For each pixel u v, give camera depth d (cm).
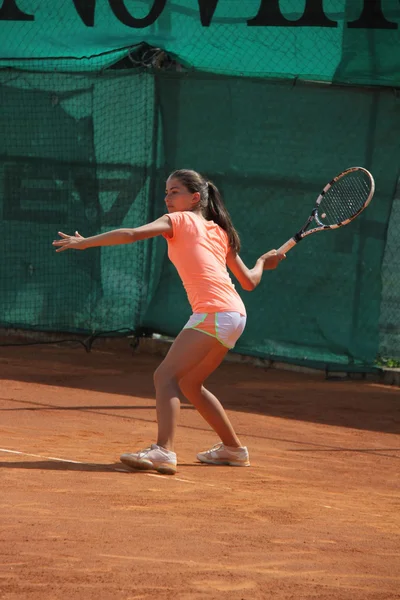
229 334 1537
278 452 1844
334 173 2973
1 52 3375
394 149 2905
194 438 1931
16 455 1558
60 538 1022
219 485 1438
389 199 2917
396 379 2903
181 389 1609
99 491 1305
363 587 915
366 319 2961
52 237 3353
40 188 3356
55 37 3306
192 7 3138
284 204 3038
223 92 3102
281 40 3023
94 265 3319
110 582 873
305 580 924
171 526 1115
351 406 2523
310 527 1171
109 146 3259
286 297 3059
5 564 915
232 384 2794
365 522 1236
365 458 1852
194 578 903
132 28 3212
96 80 3256
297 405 2505
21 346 3328
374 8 2905
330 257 2988
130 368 2988
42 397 2377
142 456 1484
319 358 3019
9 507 1162
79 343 3353
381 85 2908
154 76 3189
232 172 3102
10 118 3378
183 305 3206
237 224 3102
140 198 3228
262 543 1061
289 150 3023
